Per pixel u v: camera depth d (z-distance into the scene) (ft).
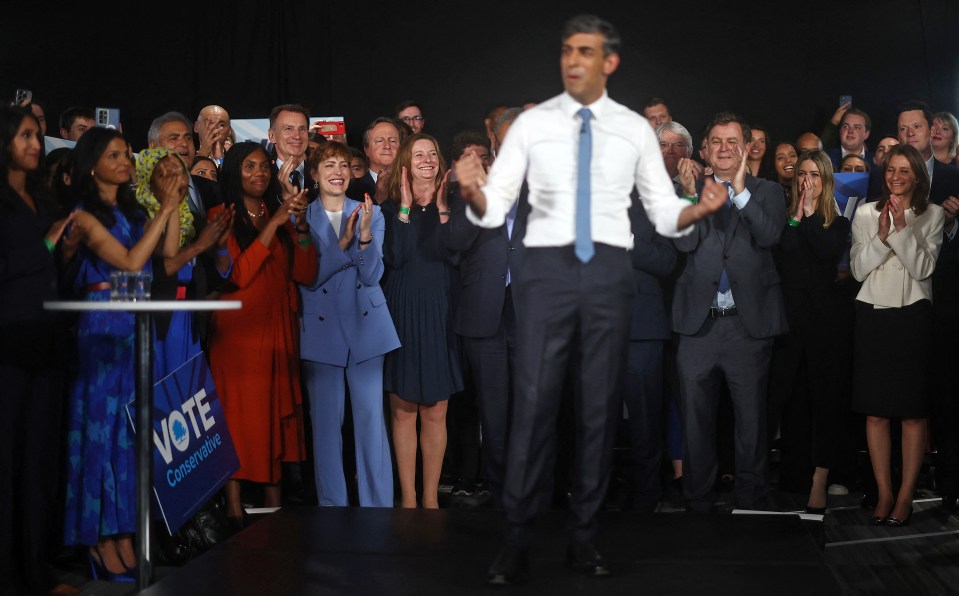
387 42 23.16
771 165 22.38
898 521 15.98
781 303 14.55
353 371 14.93
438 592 10.07
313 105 23.32
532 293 9.95
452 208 15.07
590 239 9.61
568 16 22.85
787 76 22.62
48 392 12.46
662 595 9.92
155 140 17.58
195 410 13.52
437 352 15.07
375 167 18.06
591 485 10.35
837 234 16.26
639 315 14.85
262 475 14.42
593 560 10.50
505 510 10.25
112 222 12.85
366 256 14.82
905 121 18.29
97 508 12.85
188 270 14.02
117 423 12.96
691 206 9.85
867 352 16.10
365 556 11.14
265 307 14.53
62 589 12.47
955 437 16.99
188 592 10.12
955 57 22.21
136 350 10.82
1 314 11.98
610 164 9.83
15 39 23.49
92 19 23.39
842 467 16.94
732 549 11.27
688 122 22.88
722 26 22.66
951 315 16.93
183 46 23.34
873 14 22.38
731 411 18.21
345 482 15.62
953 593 12.78
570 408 16.03
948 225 16.98
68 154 13.26
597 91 9.91
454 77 23.13
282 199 15.78
